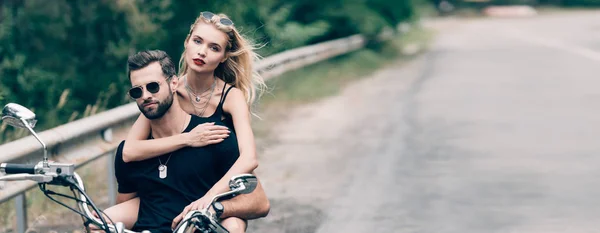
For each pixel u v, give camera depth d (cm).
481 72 2348
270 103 1625
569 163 981
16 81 1191
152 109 392
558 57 2892
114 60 1395
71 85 1333
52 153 620
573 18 7438
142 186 405
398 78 2220
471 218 739
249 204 402
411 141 1155
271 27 1859
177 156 401
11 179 354
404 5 3153
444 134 1210
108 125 708
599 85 1875
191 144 399
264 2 1825
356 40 2891
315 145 1136
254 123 1348
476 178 904
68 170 361
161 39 1455
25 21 1338
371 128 1286
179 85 424
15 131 871
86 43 1392
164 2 1456
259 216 412
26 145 581
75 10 1385
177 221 382
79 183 377
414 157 1034
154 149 399
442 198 816
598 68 2364
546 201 799
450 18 8675
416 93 1795
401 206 788
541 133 1203
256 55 439
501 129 1248
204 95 422
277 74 1742
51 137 611
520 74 2236
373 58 2864
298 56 1981
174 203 400
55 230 691
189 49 412
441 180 898
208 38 408
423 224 723
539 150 1067
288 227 721
